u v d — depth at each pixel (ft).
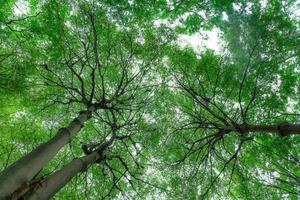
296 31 37.14
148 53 47.67
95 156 34.30
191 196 43.91
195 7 39.22
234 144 45.88
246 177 42.98
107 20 44.70
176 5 39.78
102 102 41.11
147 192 48.32
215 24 38.22
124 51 47.75
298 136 37.81
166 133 48.49
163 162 48.24
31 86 45.70
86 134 51.90
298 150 37.91
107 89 49.65
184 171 45.91
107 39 46.32
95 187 48.29
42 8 43.37
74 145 50.72
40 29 42.29
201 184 44.47
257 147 42.06
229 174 44.98
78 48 46.57
